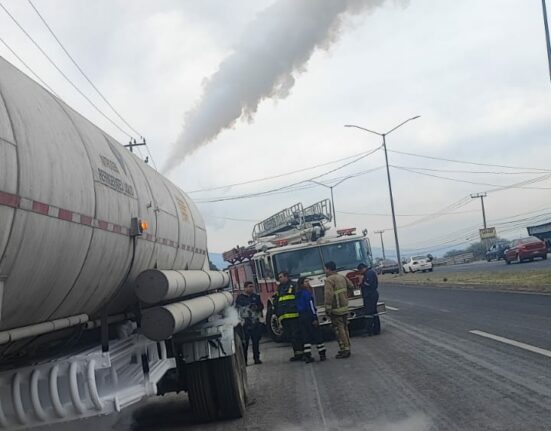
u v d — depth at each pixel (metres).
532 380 8.31
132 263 6.09
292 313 12.77
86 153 5.14
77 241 4.66
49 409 4.81
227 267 22.73
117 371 5.86
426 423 6.84
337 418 7.52
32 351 4.93
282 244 16.91
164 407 9.51
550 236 53.72
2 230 3.66
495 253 57.69
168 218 7.55
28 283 4.14
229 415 8.15
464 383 8.59
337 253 16.16
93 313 5.68
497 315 16.23
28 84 4.71
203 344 7.88
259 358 13.42
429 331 14.77
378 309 15.42
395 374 9.84
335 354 13.16
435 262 86.81
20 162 3.88
